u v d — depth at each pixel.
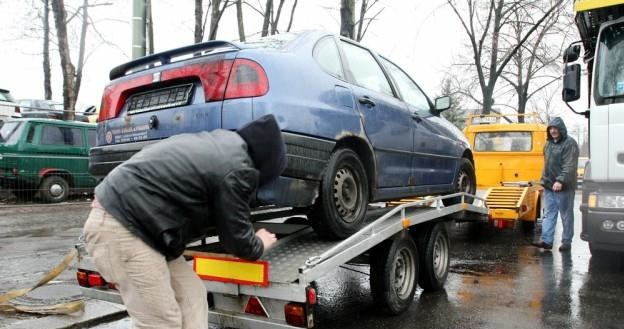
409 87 5.80
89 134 14.13
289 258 3.64
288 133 3.55
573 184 7.76
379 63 5.22
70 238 8.55
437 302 5.17
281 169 2.81
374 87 4.91
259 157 2.72
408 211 5.11
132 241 2.54
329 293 5.54
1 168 12.62
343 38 4.76
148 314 2.67
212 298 3.55
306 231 4.25
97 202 2.60
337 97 4.14
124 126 3.99
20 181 12.79
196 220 2.62
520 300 5.25
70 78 16.59
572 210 7.90
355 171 4.29
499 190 9.10
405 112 5.16
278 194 3.50
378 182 4.64
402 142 5.04
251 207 3.50
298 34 4.28
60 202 13.38
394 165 4.94
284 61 3.75
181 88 3.74
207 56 3.66
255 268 3.31
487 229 10.42
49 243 8.09
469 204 6.24
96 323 4.49
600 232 5.95
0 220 10.62
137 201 2.50
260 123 2.72
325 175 3.89
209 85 3.58
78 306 4.64
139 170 2.55
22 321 4.35
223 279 3.43
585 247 8.38
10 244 8.00
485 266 6.91
